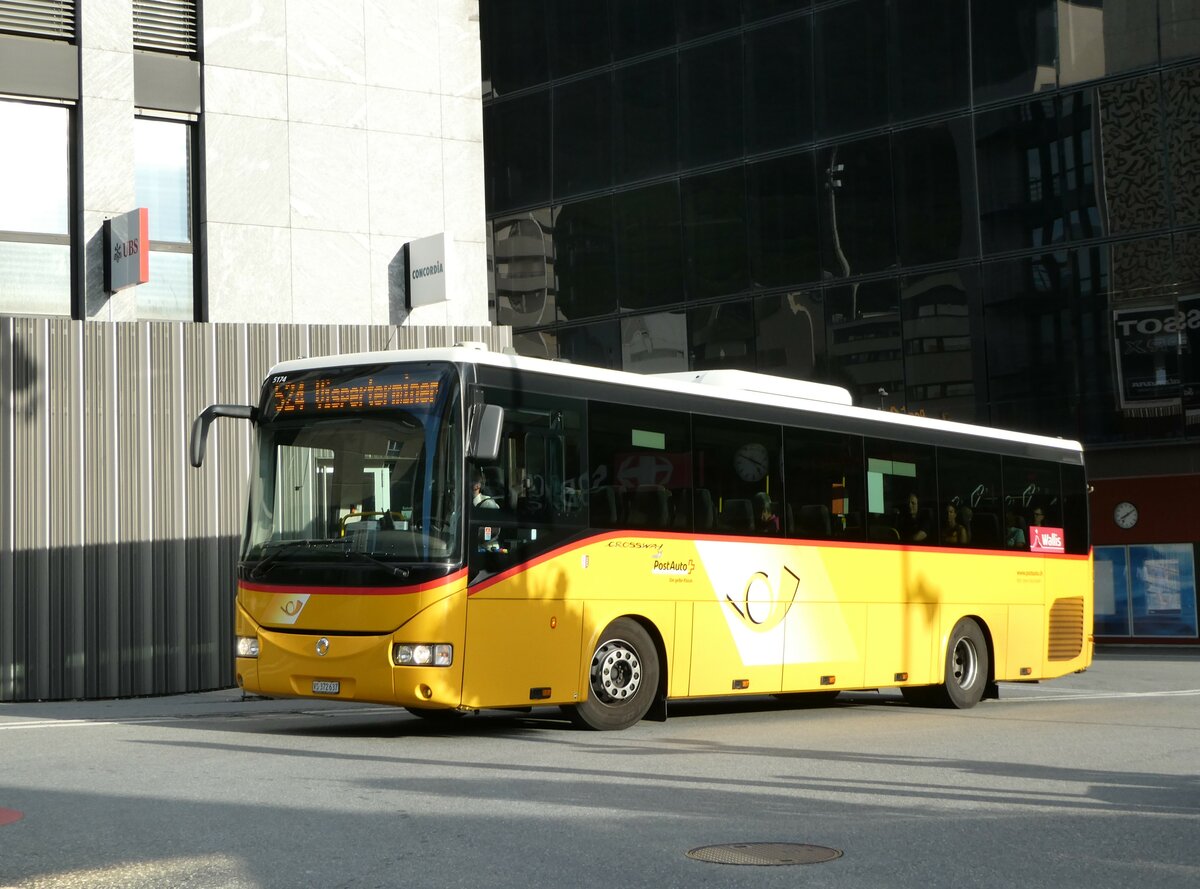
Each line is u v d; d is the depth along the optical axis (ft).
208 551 66.44
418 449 41.06
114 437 65.05
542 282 128.57
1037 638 64.59
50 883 20.90
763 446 51.21
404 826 25.70
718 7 120.98
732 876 21.79
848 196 115.44
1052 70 110.01
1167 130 107.14
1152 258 107.14
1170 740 43.52
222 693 64.85
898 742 42.06
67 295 68.39
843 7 115.96
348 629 40.50
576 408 44.47
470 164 78.95
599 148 126.21
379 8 76.69
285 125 73.51
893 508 56.95
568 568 43.50
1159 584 116.67
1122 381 107.96
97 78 68.59
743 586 49.49
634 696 45.68
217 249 71.15
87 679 63.82
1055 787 32.24
